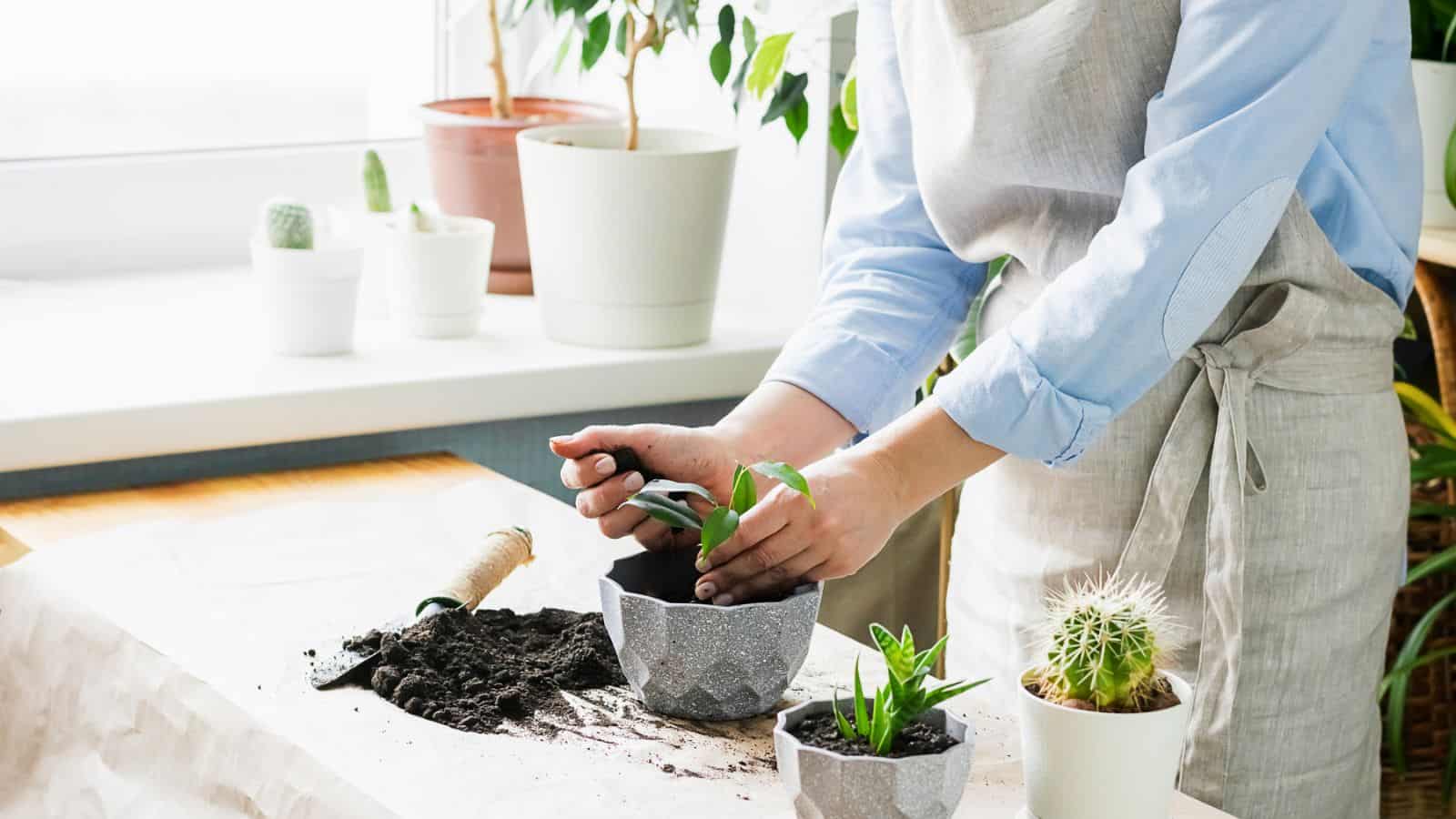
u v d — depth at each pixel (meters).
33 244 2.06
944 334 1.33
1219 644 1.19
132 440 1.56
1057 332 1.02
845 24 1.97
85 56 2.07
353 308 1.78
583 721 1.05
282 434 1.64
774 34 1.87
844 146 1.98
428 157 2.05
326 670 1.09
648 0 2.16
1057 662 0.88
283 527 1.41
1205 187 1.00
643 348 1.87
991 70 1.17
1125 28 1.13
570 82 2.39
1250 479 1.17
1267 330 1.14
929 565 2.03
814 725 0.91
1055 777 0.87
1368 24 1.02
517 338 1.90
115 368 1.69
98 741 1.15
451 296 1.86
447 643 1.13
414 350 1.82
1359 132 1.12
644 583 1.10
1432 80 1.67
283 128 2.23
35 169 2.04
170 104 2.14
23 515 1.48
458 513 1.45
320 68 2.24
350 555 1.34
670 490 1.06
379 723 1.03
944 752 0.86
